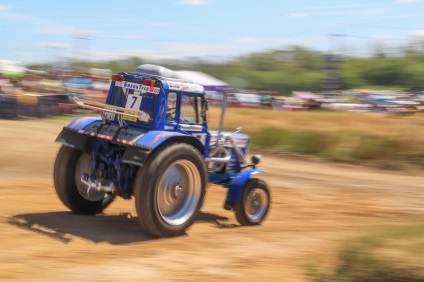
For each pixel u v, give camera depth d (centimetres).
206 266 620
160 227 731
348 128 2073
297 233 854
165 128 756
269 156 1941
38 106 2709
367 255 529
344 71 11550
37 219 800
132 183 764
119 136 736
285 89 10994
